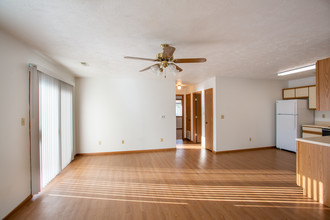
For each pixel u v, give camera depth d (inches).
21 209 84.7
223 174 129.1
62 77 139.2
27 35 80.2
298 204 88.5
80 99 181.5
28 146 93.6
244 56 114.0
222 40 87.3
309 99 183.6
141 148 197.8
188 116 273.0
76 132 180.9
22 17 64.4
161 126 203.9
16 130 83.8
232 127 194.2
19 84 86.5
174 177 123.9
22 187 87.9
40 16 63.9
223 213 81.0
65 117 146.9
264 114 207.0
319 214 80.0
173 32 78.0
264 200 92.3
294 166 146.2
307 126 176.7
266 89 207.8
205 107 213.2
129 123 194.4
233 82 193.9
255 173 130.7
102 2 55.5
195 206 86.9
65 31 76.5
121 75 175.3
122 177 124.0
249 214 80.3
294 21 68.7
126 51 102.4
